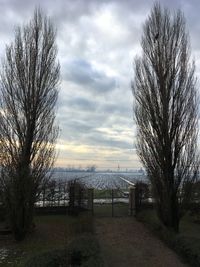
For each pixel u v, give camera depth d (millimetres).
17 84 17812
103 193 33969
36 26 18734
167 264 13797
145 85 19031
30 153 17594
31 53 18188
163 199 18422
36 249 15664
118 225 20047
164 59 18828
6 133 17328
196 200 21922
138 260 14375
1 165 17344
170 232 16766
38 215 22859
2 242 17219
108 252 15367
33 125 17703
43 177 17891
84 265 10609
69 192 23688
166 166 18438
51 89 19578
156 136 18609
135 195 22969
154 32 19297
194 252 13086
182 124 18531
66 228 19344
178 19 19516
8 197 17312
